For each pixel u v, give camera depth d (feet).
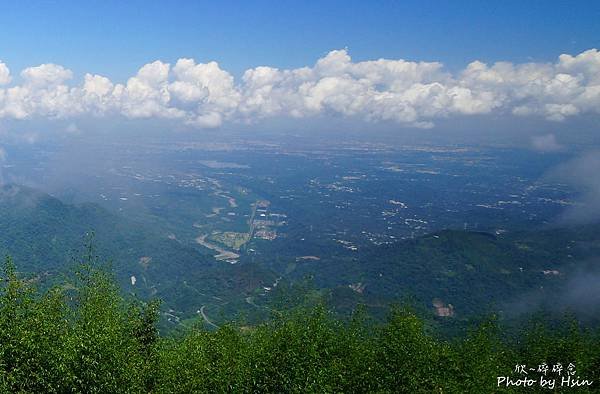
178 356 121.19
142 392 109.70
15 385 95.66
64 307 113.80
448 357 121.08
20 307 102.22
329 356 118.32
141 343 132.98
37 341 97.66
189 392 111.65
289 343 115.65
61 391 96.58
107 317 118.93
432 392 112.27
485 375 119.44
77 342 98.48
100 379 99.09
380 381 113.19
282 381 110.93
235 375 114.01
